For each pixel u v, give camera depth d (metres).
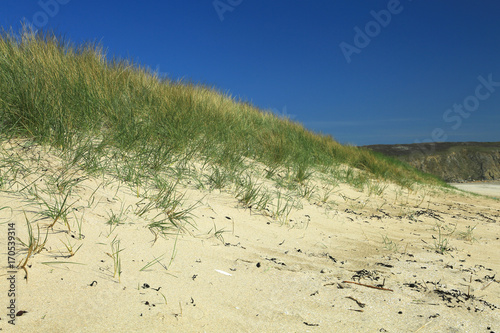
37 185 2.87
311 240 3.54
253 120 8.47
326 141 10.07
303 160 6.95
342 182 6.94
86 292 1.84
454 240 4.10
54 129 3.77
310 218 4.27
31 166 3.14
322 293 2.29
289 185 5.42
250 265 2.63
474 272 2.95
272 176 5.59
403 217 5.19
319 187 5.97
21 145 3.45
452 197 9.36
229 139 6.06
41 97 3.89
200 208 3.56
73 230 2.46
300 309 2.04
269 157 6.41
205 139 5.50
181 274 2.28
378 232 4.18
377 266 2.93
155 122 4.96
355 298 2.25
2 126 3.54
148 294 1.95
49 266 1.99
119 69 6.04
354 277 2.62
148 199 3.33
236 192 4.32
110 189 3.24
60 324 1.56
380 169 9.17
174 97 6.13
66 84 4.40
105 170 3.57
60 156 3.48
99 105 4.55
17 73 4.11
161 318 1.74
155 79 6.62
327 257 3.08
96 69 5.41
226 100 8.49
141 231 2.74
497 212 7.34
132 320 1.68
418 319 2.02
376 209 5.50
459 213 6.35
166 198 3.42
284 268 2.67
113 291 1.90
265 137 7.24
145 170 3.90
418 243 3.84
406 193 7.94
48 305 1.67
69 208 2.70
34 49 4.88
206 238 2.99
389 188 7.89
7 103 3.69
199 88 8.22
